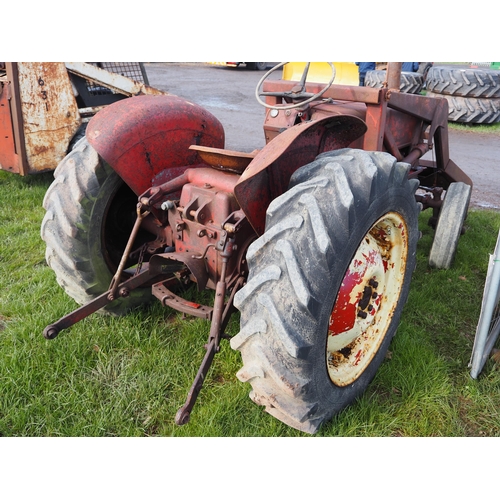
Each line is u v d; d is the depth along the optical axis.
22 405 2.39
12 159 5.18
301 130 2.01
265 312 1.87
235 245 2.22
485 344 2.67
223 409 2.37
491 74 9.97
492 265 2.41
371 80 8.20
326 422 2.32
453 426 2.34
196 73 16.08
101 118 2.53
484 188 6.30
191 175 2.53
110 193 2.69
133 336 2.86
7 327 2.95
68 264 2.68
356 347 2.43
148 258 2.96
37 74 4.99
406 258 2.55
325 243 1.82
